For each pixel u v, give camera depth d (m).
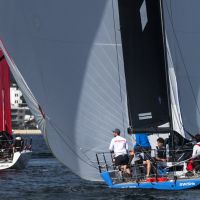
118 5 85.50
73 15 84.75
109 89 84.94
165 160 80.88
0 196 81.69
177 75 89.81
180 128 87.50
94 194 80.69
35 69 82.56
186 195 76.56
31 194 83.44
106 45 85.31
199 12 91.75
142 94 84.62
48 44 83.50
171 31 90.69
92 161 84.19
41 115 81.69
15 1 83.56
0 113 140.38
